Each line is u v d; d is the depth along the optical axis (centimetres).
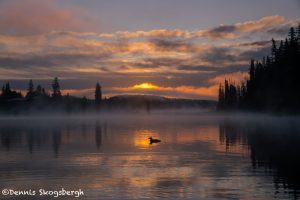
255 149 4400
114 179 2747
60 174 2942
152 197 2277
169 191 2400
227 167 3189
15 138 6619
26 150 4631
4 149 4759
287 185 2516
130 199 2242
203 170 3064
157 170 3092
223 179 2709
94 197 2300
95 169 3159
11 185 2598
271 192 2348
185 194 2328
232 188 2452
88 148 4800
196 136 6675
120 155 4044
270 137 6022
